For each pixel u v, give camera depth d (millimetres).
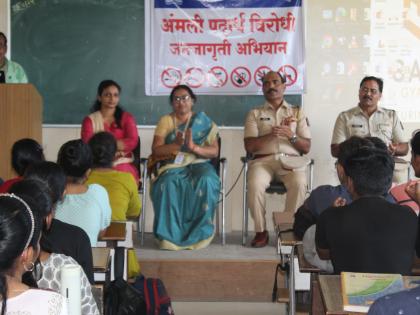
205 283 4035
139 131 5219
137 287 2846
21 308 1226
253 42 5176
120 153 4535
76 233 2170
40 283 1788
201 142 4652
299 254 2652
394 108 5145
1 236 1181
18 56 5156
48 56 5168
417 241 2166
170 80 5207
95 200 2725
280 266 3299
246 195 4637
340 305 1685
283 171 4652
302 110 4832
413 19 5102
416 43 5113
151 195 4543
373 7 5113
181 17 5184
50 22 5156
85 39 5172
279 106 4797
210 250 4387
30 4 5137
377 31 5117
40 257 1799
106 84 4656
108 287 2611
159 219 4418
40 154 2975
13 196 1269
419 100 5125
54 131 5191
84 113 5191
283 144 4707
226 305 3924
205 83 5203
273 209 5215
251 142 4691
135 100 5207
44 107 5188
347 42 5133
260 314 3736
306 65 5156
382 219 2115
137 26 5184
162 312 2824
